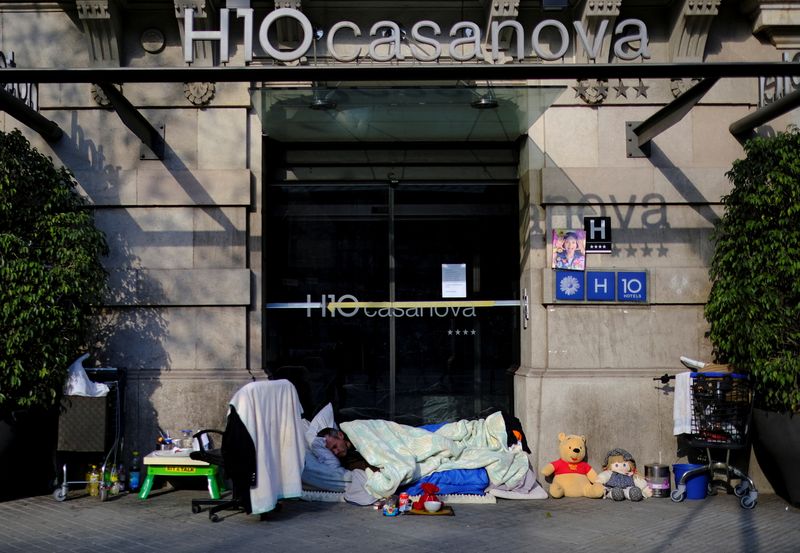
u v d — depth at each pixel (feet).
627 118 30.76
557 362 30.14
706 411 27.81
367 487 27.25
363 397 31.50
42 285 26.08
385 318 31.76
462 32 30.73
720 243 29.09
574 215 30.50
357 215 31.94
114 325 29.76
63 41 30.25
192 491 28.84
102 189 29.91
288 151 31.91
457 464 28.17
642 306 30.37
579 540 22.89
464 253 32.04
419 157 32.07
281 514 25.79
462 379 31.73
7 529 23.71
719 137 30.91
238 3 28.73
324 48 30.32
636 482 28.40
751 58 31.04
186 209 30.07
